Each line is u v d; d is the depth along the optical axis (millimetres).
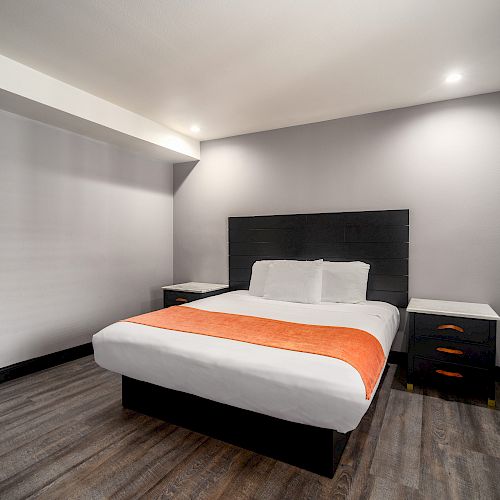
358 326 2316
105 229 3709
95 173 3584
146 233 4230
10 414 2254
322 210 3625
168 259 4559
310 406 1560
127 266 3982
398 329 3256
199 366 1825
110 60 2408
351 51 2279
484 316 2443
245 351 1806
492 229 2908
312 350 1766
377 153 3350
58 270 3234
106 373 2984
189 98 3039
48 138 3123
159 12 1892
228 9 1869
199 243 4410
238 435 1906
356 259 3432
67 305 3322
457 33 2070
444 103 3072
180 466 1729
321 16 1922
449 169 3057
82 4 1818
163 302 4309
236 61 2418
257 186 3992
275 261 3582
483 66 2465
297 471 1694
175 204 4574
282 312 2756
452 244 3055
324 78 2662
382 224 3316
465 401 2477
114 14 1905
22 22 1969
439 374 2596
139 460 1777
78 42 2182
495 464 1750
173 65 2475
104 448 1880
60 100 2730
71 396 2525
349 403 1479
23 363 2934
